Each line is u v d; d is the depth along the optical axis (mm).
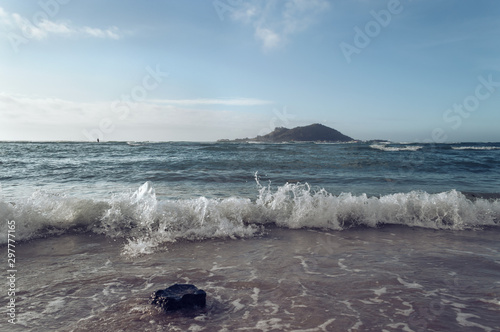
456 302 2939
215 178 11570
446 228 5969
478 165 17203
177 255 4289
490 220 6406
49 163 15961
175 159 18109
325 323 2543
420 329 2463
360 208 6293
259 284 3322
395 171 14664
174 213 5594
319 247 4699
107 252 4371
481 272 3717
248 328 2457
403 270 3756
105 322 2531
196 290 2918
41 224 5301
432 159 20344
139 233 5238
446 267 3877
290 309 2779
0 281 3357
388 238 5246
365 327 2482
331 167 15641
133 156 20328
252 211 6133
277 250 4535
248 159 18312
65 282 3348
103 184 10227
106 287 3229
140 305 2828
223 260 4094
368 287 3264
